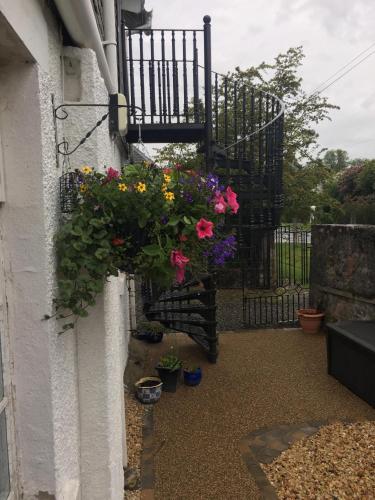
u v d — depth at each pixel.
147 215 1.47
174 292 4.88
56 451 1.39
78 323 1.76
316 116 10.55
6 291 1.30
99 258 1.42
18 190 1.29
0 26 1.03
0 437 1.24
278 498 2.37
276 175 5.80
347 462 2.68
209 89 5.01
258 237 7.02
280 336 5.71
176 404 3.66
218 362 4.70
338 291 5.66
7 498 1.25
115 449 1.98
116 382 2.06
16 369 1.33
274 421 3.33
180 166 1.87
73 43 1.71
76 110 1.71
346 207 20.59
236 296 8.30
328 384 4.07
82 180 1.53
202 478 2.58
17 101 1.27
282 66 10.31
